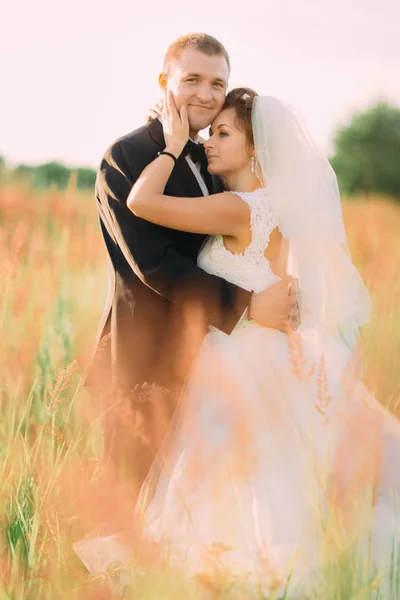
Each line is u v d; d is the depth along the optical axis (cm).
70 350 457
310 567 264
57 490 302
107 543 309
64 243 611
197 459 305
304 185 321
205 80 319
